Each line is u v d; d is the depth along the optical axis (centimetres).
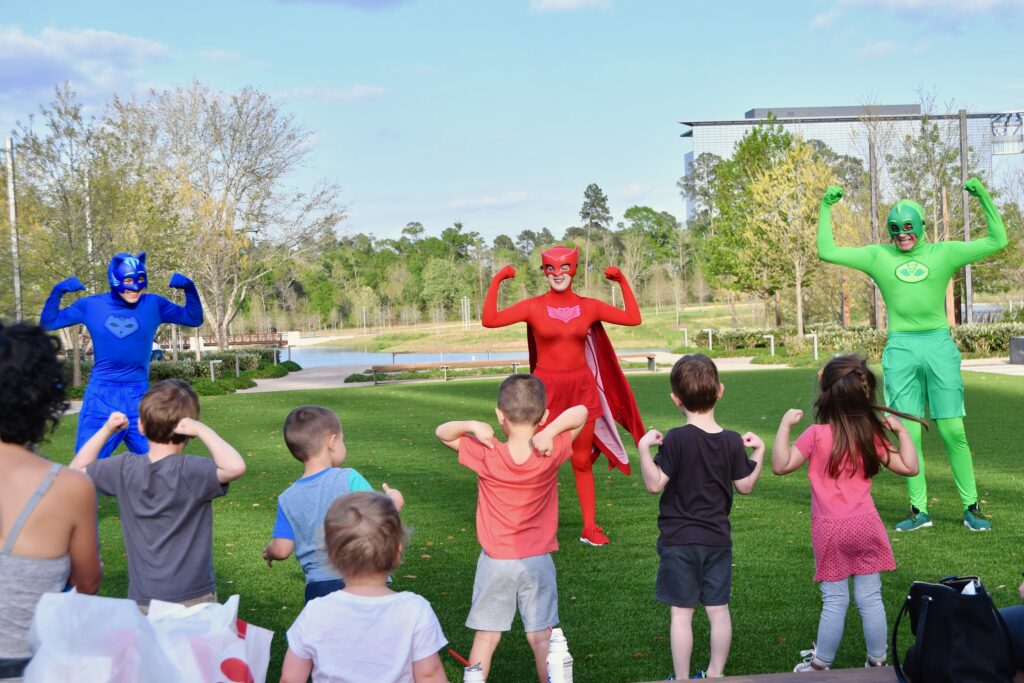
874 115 3822
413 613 292
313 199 3841
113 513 943
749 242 3997
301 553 384
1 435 261
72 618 228
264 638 273
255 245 3878
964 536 732
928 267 771
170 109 3562
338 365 4159
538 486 407
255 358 3475
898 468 439
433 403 2019
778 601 574
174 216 3070
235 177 3662
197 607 262
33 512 254
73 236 2752
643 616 557
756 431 1391
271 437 1508
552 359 776
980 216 3572
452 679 466
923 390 780
